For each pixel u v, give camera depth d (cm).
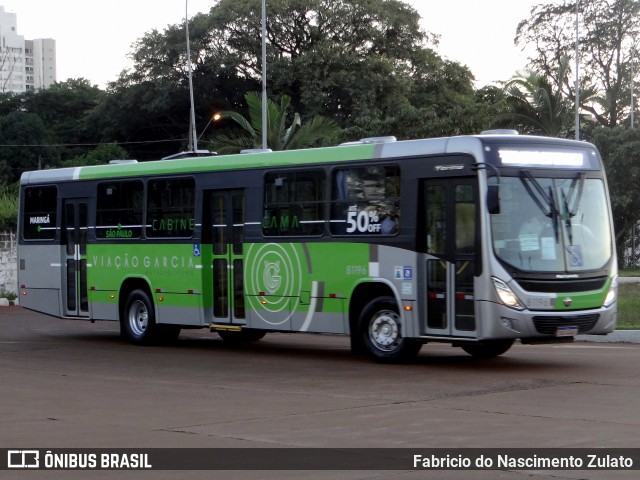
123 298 2091
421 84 6612
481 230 1484
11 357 1853
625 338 2030
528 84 5278
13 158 6906
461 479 813
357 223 1652
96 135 7606
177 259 1958
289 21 6372
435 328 1550
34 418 1140
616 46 6531
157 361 1767
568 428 1032
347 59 6109
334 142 4781
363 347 1670
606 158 5156
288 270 1756
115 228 2092
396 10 6600
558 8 6575
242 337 2138
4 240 3541
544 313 1481
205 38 6488
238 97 6631
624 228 5262
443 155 1542
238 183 1847
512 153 1517
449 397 1266
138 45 6762
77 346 2069
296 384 1421
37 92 8181
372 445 954
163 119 7181
